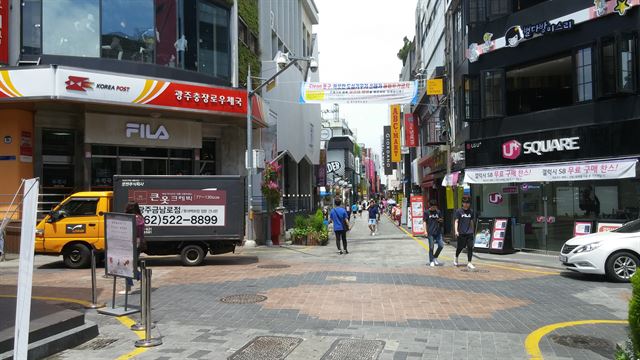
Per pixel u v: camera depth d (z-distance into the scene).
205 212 14.55
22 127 18.09
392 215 50.69
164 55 19.88
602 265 11.27
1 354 5.54
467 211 13.65
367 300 9.29
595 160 15.51
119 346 6.43
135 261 8.01
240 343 6.49
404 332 7.05
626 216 15.06
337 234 17.84
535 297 9.67
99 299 9.53
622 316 8.14
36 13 18.09
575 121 16.22
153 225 14.38
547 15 17.00
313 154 40.88
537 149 17.14
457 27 22.97
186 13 20.73
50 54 18.03
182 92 19.28
